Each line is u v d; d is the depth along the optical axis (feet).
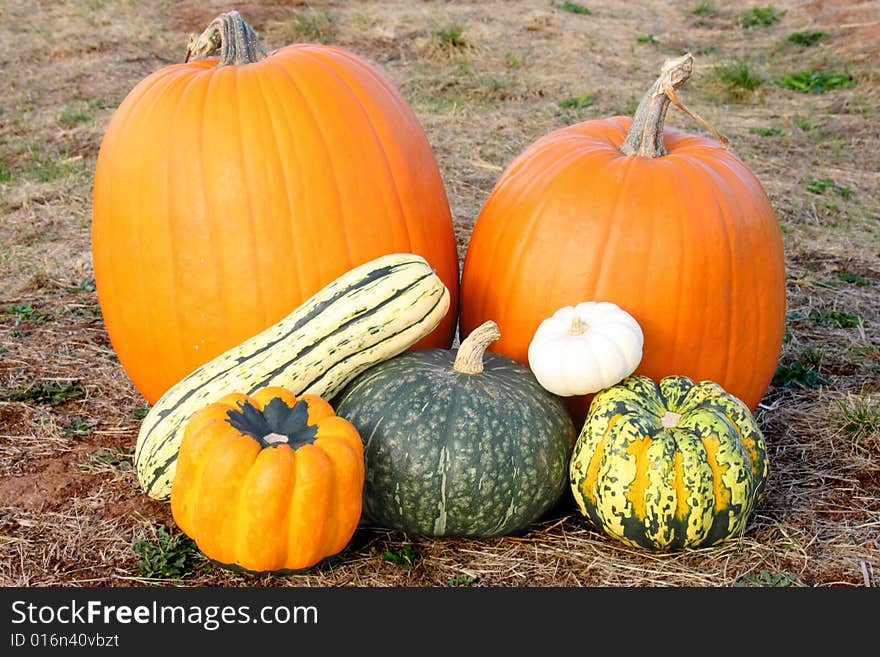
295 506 8.77
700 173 10.88
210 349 10.68
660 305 10.51
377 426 9.60
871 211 22.08
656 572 9.73
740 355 11.01
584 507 9.89
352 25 37.99
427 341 11.57
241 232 10.32
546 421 9.82
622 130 11.98
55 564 9.86
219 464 8.73
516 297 10.96
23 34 36.32
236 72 10.84
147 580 9.62
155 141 10.49
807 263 19.08
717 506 9.46
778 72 35.09
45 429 12.50
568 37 39.06
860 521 10.69
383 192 10.82
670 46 40.04
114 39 36.09
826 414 13.17
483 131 27.37
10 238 19.65
